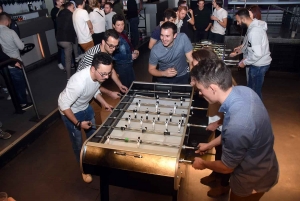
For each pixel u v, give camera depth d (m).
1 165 2.79
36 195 2.44
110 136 1.88
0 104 3.95
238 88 1.39
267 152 1.39
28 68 5.35
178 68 2.91
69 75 4.74
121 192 2.41
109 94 2.59
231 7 6.73
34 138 3.26
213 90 1.32
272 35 5.15
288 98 4.15
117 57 3.37
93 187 2.51
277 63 5.14
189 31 5.68
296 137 3.13
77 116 2.35
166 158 1.54
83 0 4.43
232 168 1.36
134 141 1.81
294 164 2.68
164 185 1.57
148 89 2.56
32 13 6.94
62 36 4.41
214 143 1.77
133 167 1.57
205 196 2.34
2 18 3.40
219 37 5.27
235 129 1.24
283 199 2.28
